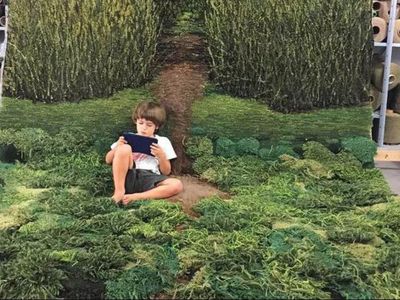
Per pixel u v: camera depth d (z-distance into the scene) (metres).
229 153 2.10
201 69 2.19
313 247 1.62
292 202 1.86
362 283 1.50
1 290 1.45
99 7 2.16
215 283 1.48
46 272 1.49
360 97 2.17
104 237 1.65
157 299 1.45
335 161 2.08
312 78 2.15
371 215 1.80
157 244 1.64
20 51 2.15
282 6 2.16
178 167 2.05
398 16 3.01
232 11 2.19
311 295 1.45
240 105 2.15
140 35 2.18
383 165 2.89
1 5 2.90
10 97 2.15
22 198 1.83
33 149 2.07
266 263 1.57
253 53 2.16
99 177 1.96
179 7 2.22
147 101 2.09
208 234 1.69
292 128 2.15
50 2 2.16
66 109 2.14
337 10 2.16
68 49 2.15
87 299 1.43
